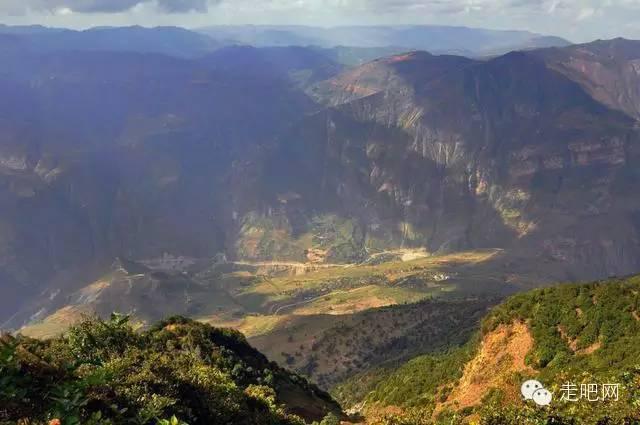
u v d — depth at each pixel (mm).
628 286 53938
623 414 20422
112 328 26906
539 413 21688
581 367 44719
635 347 44125
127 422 16703
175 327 64312
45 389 14875
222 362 56156
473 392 55750
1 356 14602
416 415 31406
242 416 26234
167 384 21641
